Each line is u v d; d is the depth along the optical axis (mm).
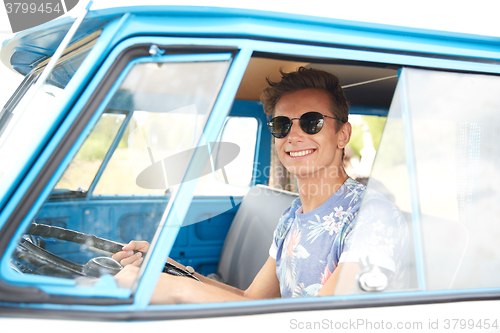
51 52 1250
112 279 828
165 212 886
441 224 1021
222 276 2598
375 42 957
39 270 1030
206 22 879
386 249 1017
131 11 855
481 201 1058
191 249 2674
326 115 1340
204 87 888
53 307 763
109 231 1234
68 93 799
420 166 1023
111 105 875
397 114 1021
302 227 1370
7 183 756
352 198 1295
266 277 1567
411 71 1007
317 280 1271
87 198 1200
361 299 908
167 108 908
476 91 1061
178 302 1049
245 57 886
